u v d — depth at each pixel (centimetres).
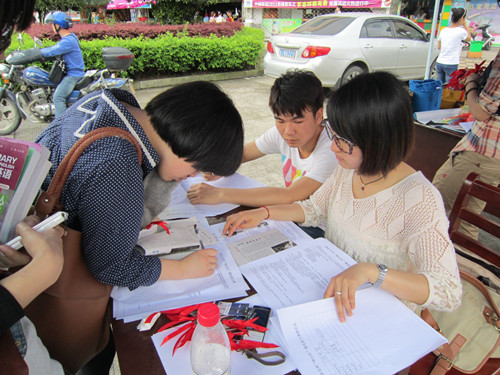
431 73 671
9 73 461
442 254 100
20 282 65
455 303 97
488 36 1079
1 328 60
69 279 84
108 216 84
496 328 112
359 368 77
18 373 63
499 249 261
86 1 1431
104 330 97
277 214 137
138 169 88
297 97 156
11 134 474
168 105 89
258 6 1156
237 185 170
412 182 110
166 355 80
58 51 449
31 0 70
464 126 235
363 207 119
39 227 74
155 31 844
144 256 99
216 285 102
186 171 98
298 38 584
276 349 82
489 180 214
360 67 591
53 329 86
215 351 72
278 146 202
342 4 1073
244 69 870
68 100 472
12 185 74
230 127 91
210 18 1365
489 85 193
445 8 800
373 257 119
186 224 127
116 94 100
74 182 83
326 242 122
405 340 84
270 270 108
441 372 110
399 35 627
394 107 93
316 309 91
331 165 164
